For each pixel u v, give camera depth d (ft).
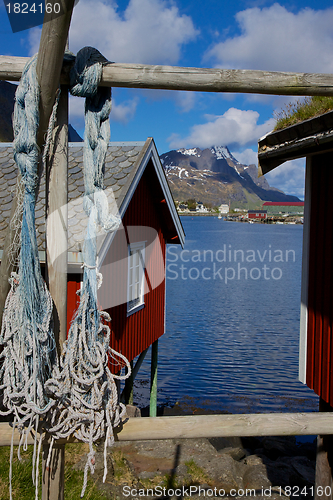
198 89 6.23
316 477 14.60
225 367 54.54
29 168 5.48
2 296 6.03
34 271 5.62
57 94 5.65
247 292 117.29
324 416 7.05
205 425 6.65
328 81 6.43
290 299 106.63
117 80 5.89
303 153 11.71
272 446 30.27
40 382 5.49
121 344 22.26
